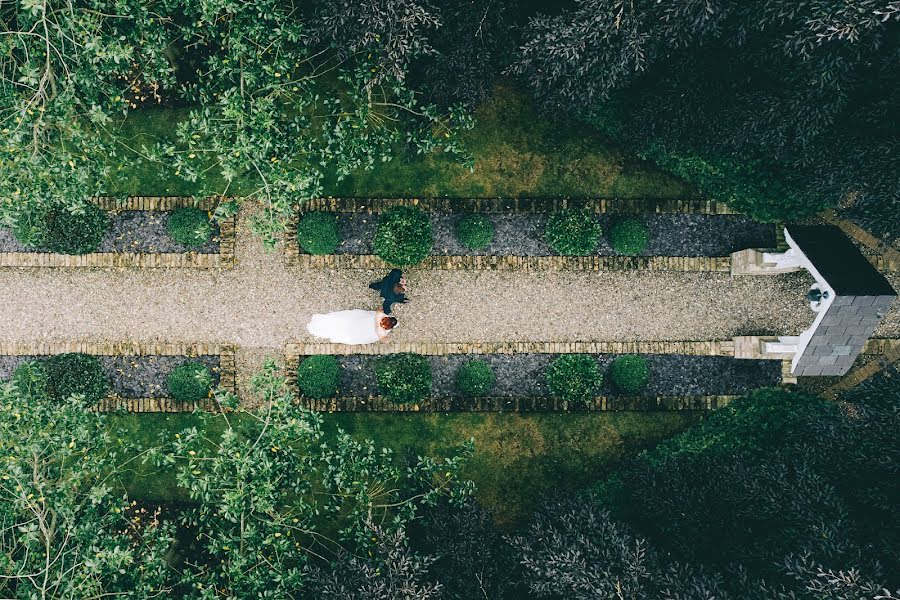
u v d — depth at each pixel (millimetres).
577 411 14602
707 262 14461
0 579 10141
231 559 10906
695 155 13789
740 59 10508
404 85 12047
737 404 14500
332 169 14242
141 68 13062
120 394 14344
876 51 9633
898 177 10594
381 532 11211
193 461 10914
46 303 14445
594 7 9531
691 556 11844
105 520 10930
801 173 12242
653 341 14688
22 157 10164
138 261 14133
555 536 11203
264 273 14469
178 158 11117
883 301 12375
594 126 14398
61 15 10320
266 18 10539
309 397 14352
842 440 11383
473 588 11734
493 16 10914
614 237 14203
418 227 13719
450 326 14680
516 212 14406
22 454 10156
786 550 11062
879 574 9703
